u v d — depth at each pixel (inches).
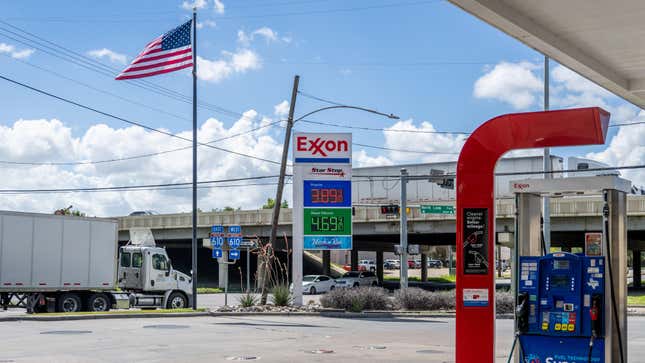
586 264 403.2
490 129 424.8
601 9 352.8
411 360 613.6
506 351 689.6
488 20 358.0
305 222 1256.2
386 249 3405.5
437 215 2351.1
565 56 414.6
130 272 1267.2
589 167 2143.2
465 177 431.5
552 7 351.3
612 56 433.1
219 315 1149.7
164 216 2719.0
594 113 392.5
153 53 1121.4
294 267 1270.9
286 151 1326.3
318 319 1115.9
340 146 1261.1
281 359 611.2
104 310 1175.0
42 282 1097.4
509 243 1059.3
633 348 719.1
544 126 407.8
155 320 1029.2
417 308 1295.5
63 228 1123.3
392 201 2637.8
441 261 5910.4
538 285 414.3
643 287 2979.8
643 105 541.0
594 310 393.7
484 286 426.0
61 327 881.5
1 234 1060.5
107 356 609.6
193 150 1229.7
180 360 594.6
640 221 1942.7
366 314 1194.0
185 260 3442.4
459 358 427.5
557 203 2048.5
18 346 669.9
